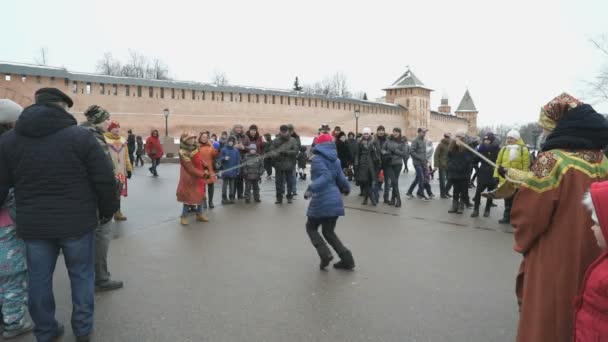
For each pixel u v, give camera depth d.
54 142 3.51
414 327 4.16
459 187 10.46
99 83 41.88
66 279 5.45
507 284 5.39
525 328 2.86
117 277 5.54
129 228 8.43
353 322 4.25
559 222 2.77
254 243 7.33
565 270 2.72
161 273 5.71
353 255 6.65
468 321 4.30
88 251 3.78
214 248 6.98
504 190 3.55
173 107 46.84
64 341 3.84
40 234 3.50
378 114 70.31
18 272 3.94
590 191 2.27
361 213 10.37
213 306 4.62
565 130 2.89
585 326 2.25
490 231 8.45
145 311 4.48
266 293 5.01
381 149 11.51
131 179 17.73
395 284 5.36
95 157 3.65
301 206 11.27
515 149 9.21
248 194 11.87
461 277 5.65
